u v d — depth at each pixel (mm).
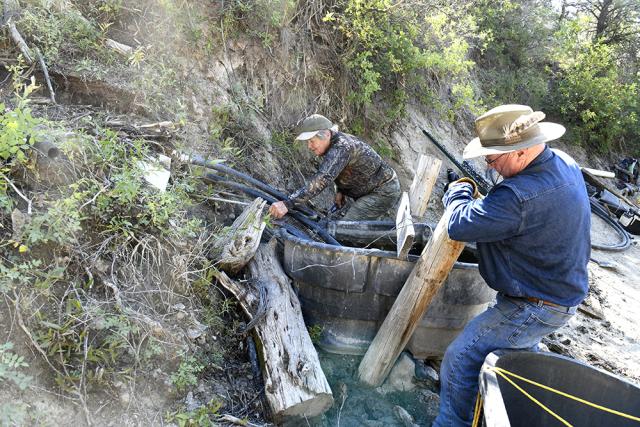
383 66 6598
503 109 2559
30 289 2441
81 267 2705
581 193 2602
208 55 4891
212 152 4465
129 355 2623
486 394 2350
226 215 4168
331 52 6070
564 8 14742
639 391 2605
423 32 7219
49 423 2217
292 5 5430
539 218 2500
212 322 3154
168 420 2518
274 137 5250
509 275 2686
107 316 2600
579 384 2736
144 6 4594
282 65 5504
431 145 7543
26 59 3609
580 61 12883
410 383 3506
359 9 6047
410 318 3260
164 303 2918
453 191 2973
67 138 2865
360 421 3195
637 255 8336
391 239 4285
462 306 3484
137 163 3119
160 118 4133
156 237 3059
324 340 3600
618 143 14203
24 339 2346
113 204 2967
